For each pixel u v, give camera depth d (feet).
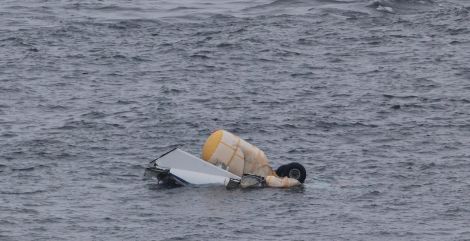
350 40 490.08
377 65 443.32
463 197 270.67
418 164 302.86
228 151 282.36
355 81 415.85
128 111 366.02
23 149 314.35
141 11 570.05
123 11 568.82
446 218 253.44
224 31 508.12
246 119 355.77
